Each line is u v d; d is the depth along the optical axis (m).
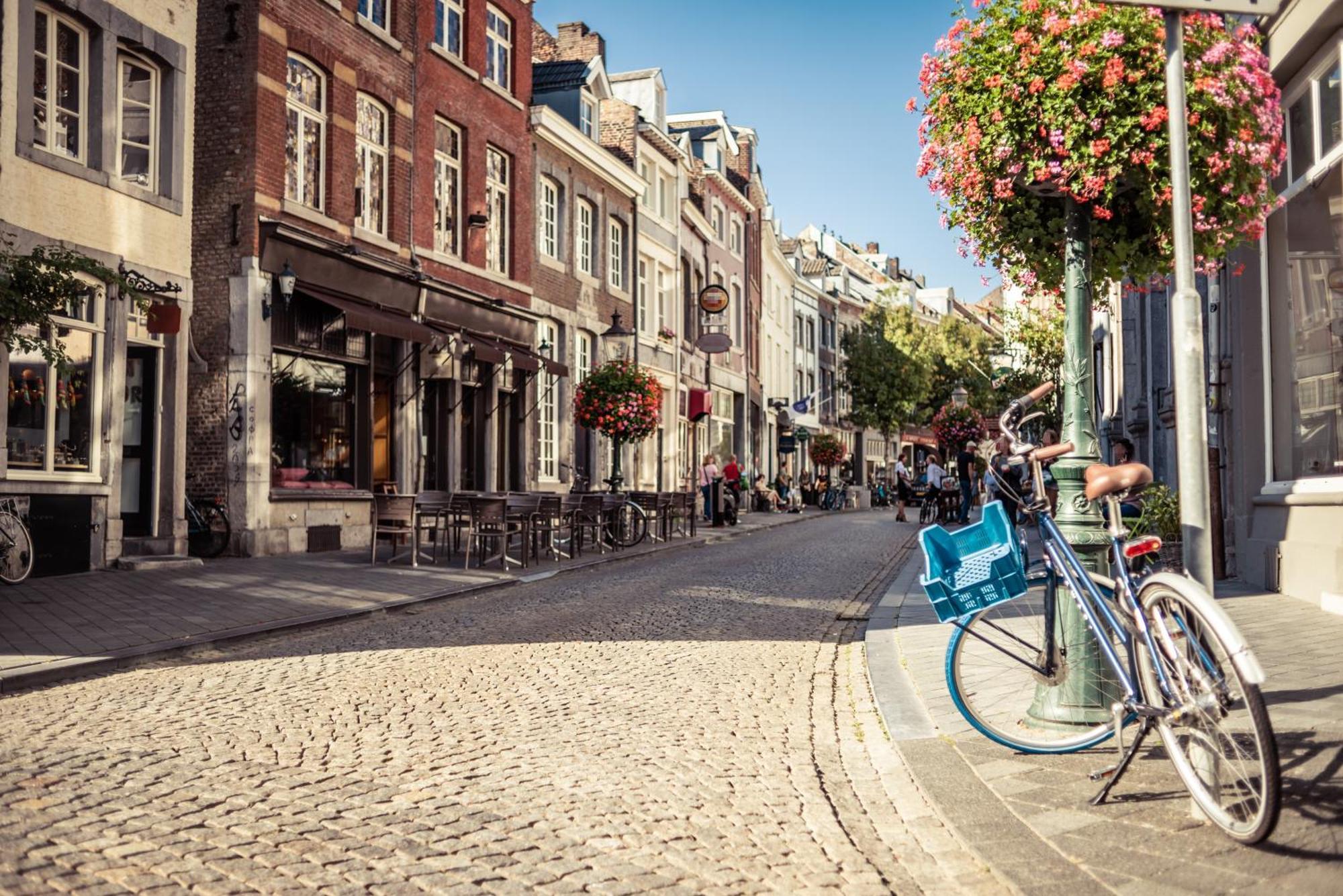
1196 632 4.13
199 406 16.44
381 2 19.98
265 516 16.45
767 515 35.09
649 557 18.47
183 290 15.29
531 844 4.23
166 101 15.20
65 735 5.78
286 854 4.05
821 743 6.04
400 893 3.71
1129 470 4.75
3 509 12.30
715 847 4.25
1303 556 9.77
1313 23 8.97
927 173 6.14
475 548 17.14
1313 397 9.80
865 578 14.79
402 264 19.92
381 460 19.77
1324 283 9.50
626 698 7.03
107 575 13.17
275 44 16.88
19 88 12.66
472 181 22.80
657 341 33.59
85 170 13.59
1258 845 3.88
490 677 7.64
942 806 4.59
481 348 20.56
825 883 3.88
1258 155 5.51
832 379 64.75
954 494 30.64
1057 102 5.50
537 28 31.38
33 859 3.84
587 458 28.94
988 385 58.34
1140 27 5.45
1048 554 5.23
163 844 4.10
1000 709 5.41
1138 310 20.16
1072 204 5.77
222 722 6.17
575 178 27.88
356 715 6.40
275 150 16.88
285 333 17.09
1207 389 13.00
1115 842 4.04
